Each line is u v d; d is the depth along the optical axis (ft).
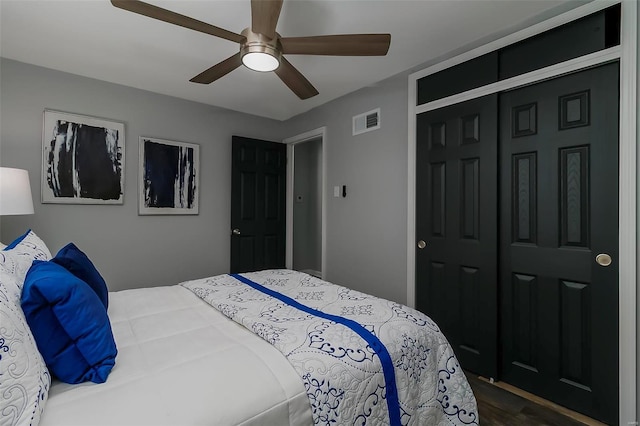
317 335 3.92
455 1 5.87
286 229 13.79
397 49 7.61
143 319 4.71
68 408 2.63
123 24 6.60
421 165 8.34
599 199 5.55
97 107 9.38
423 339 4.42
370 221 9.86
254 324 4.27
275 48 5.54
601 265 5.52
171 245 10.78
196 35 7.01
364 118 10.05
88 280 4.48
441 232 7.91
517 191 6.61
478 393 6.47
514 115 6.64
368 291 9.87
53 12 6.18
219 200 11.89
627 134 5.23
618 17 5.32
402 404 3.89
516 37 6.49
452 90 7.68
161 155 10.52
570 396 5.89
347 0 5.81
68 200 8.91
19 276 3.59
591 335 5.65
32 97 8.43
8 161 8.15
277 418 2.91
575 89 5.81
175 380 3.02
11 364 2.40
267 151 12.89
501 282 6.88
